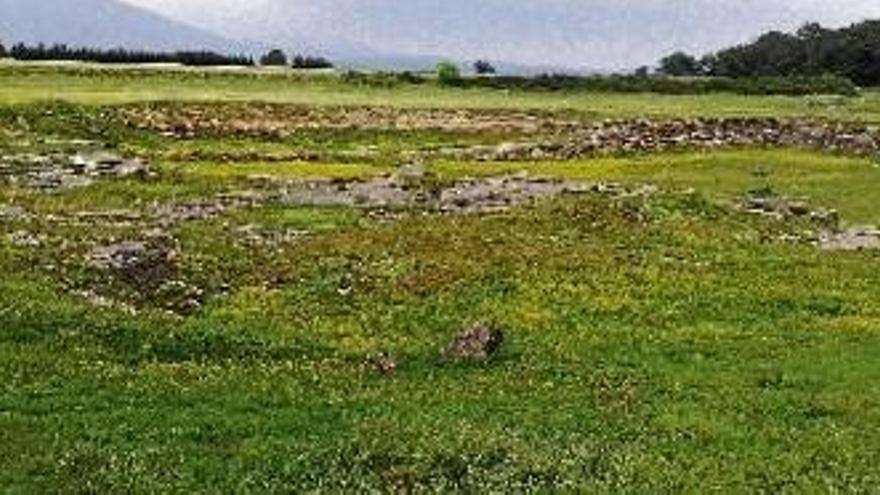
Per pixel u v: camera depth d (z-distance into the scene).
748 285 49.00
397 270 49.44
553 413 33.03
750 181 81.81
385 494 27.28
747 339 41.88
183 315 43.00
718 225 62.44
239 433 30.77
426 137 106.94
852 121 125.00
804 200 75.06
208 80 145.75
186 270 48.25
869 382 37.12
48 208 63.69
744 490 27.67
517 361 38.72
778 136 107.38
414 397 34.12
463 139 107.00
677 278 49.69
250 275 48.69
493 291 46.94
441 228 59.12
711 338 41.84
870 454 30.36
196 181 76.00
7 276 44.41
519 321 43.09
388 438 30.12
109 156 84.94
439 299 45.56
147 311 42.50
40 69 139.12
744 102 160.62
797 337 42.25
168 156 88.75
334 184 76.62
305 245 54.56
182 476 27.89
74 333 38.69
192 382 34.69
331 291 46.44
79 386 33.69
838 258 55.81
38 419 31.03
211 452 29.38
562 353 39.59
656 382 36.62
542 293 46.66
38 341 37.81
